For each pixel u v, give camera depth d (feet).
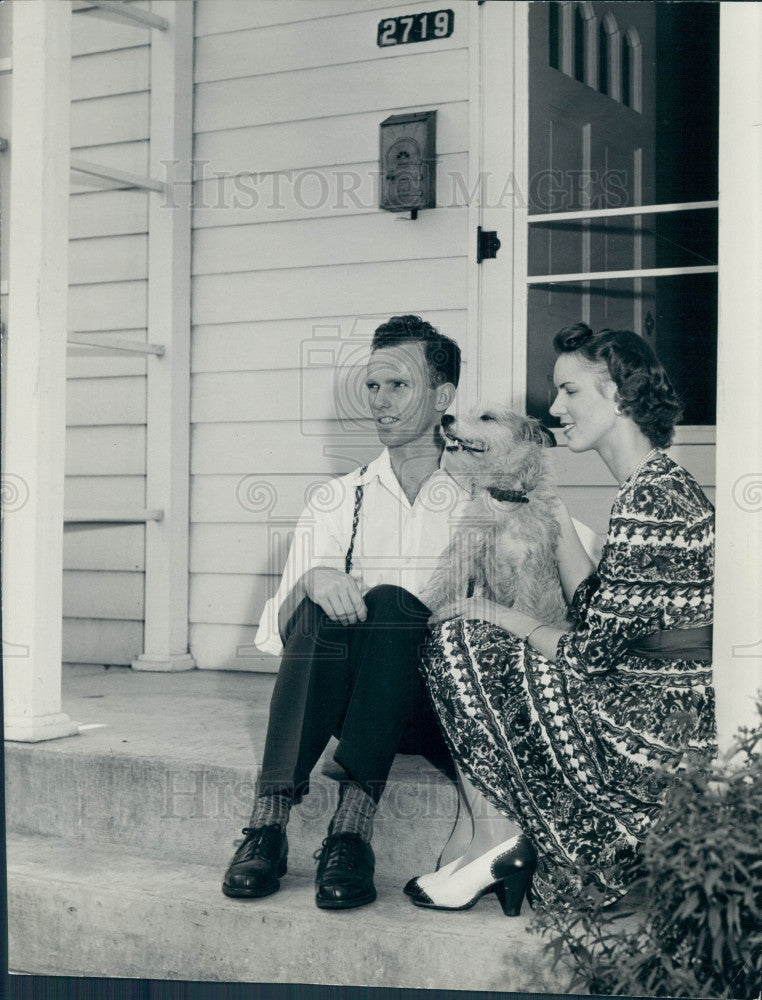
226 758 9.11
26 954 8.62
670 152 11.34
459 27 11.54
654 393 8.55
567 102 11.40
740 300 7.39
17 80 10.00
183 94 12.88
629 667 7.49
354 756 7.73
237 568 13.05
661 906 6.53
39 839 9.57
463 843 7.95
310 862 8.50
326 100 12.25
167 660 13.11
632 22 11.30
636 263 11.24
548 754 7.35
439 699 7.56
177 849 9.08
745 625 7.31
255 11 12.54
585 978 6.74
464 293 11.64
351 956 7.57
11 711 9.84
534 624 7.63
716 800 6.48
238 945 7.91
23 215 9.95
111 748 9.50
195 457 13.17
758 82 7.33
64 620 13.65
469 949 7.30
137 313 13.15
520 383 11.44
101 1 12.22
